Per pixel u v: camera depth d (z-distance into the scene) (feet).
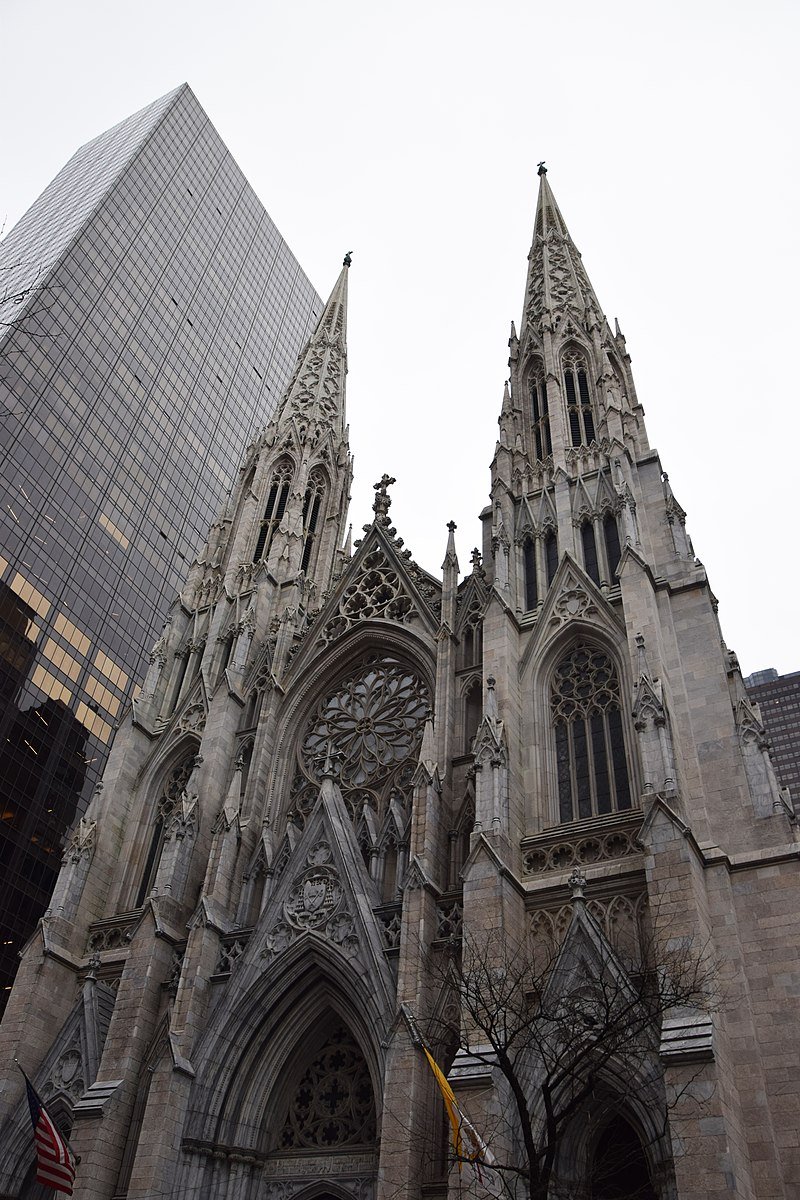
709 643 126.31
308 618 180.24
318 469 224.53
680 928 92.58
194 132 488.44
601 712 126.41
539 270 217.36
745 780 111.24
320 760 150.51
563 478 159.63
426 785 123.54
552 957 100.07
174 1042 112.06
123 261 384.06
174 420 385.91
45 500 305.12
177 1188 104.06
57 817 277.03
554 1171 86.58
